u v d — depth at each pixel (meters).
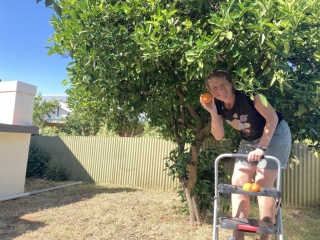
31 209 5.78
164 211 5.52
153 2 3.01
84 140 10.12
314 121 3.21
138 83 3.66
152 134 10.51
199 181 4.57
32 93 7.37
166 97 4.14
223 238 4.04
